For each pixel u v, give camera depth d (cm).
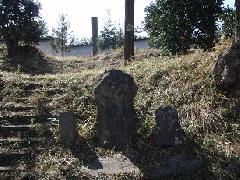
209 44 484
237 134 304
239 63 336
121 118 309
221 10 480
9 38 830
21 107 369
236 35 367
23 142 321
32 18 843
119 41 1106
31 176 281
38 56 848
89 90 390
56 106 371
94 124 334
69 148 308
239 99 334
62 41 1268
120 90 308
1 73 467
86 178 271
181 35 486
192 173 273
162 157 286
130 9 656
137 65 452
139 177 269
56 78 433
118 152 301
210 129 314
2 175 285
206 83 354
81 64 852
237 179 266
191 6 481
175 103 349
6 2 820
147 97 366
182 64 394
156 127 303
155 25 500
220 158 281
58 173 279
